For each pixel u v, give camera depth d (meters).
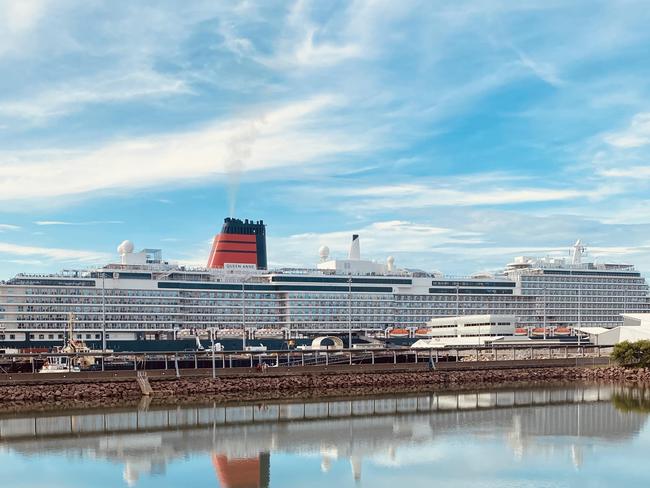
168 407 151.88
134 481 96.12
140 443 116.94
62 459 107.19
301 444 116.00
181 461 105.94
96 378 169.88
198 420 136.75
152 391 169.50
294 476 97.69
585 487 91.62
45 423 133.50
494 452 109.44
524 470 99.19
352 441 118.00
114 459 106.94
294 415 142.62
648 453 107.69
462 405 156.00
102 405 154.00
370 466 102.50
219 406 153.75
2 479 97.19
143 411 146.38
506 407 152.62
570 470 99.00
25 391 161.25
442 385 195.38
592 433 122.38
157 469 101.62
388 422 134.62
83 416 140.50
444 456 107.44
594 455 106.81
